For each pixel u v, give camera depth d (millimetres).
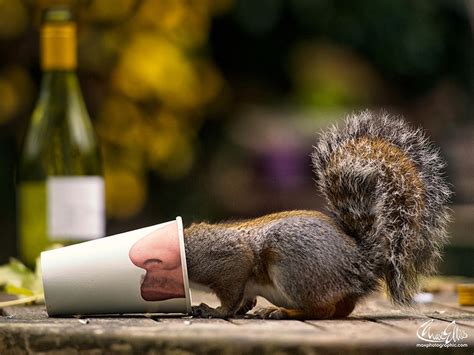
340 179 7094
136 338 5922
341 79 18406
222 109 17078
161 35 15453
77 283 6848
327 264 6848
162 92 15453
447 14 18234
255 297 7324
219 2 15820
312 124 18109
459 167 18000
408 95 18906
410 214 7074
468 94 18500
